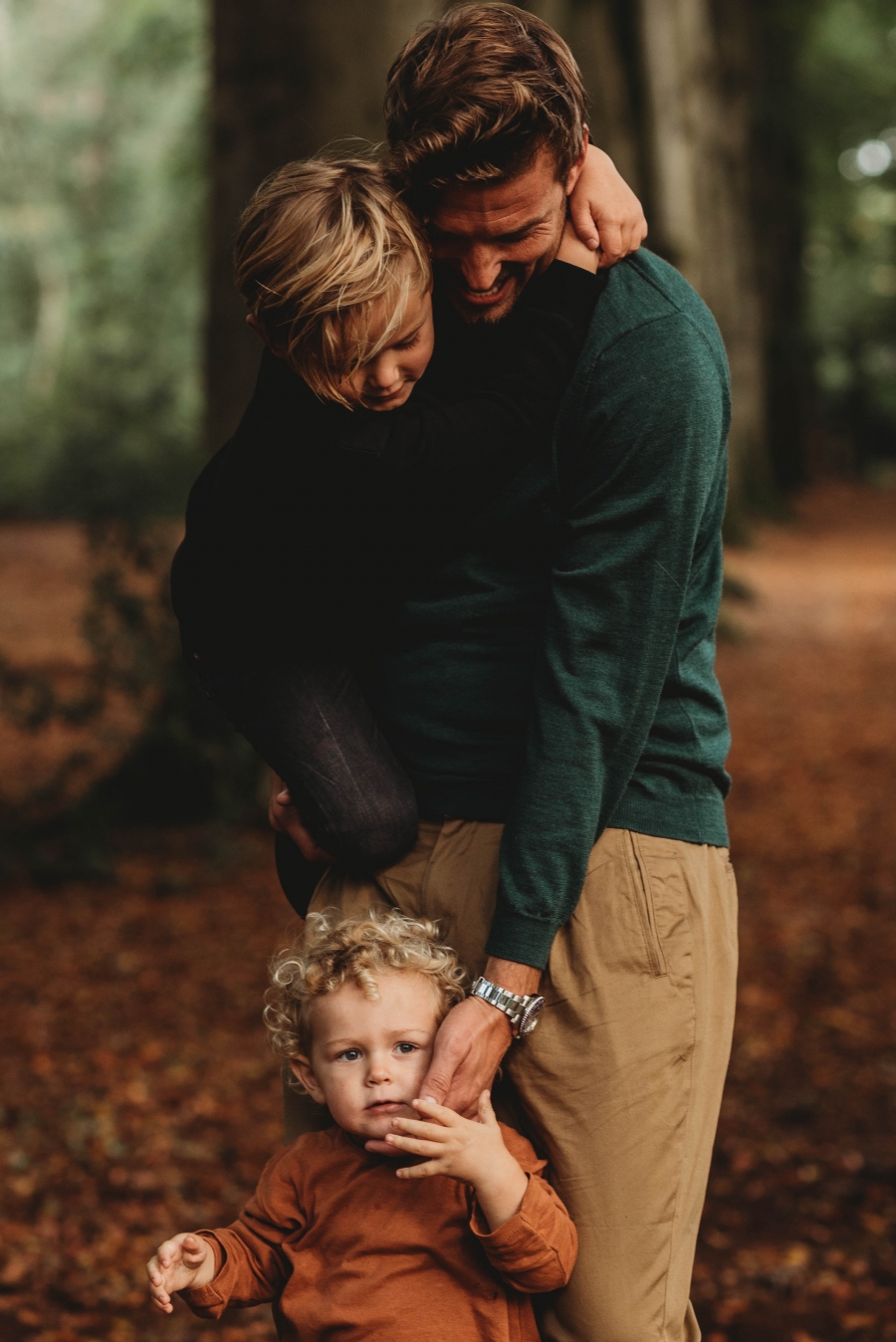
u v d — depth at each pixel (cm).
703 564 203
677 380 183
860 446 4722
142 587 1031
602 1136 194
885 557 2528
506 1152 183
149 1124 519
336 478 185
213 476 204
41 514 2616
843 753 1159
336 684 208
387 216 172
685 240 1895
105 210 3553
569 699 187
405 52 178
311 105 812
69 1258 418
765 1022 614
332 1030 193
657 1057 196
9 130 3491
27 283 3753
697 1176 201
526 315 187
